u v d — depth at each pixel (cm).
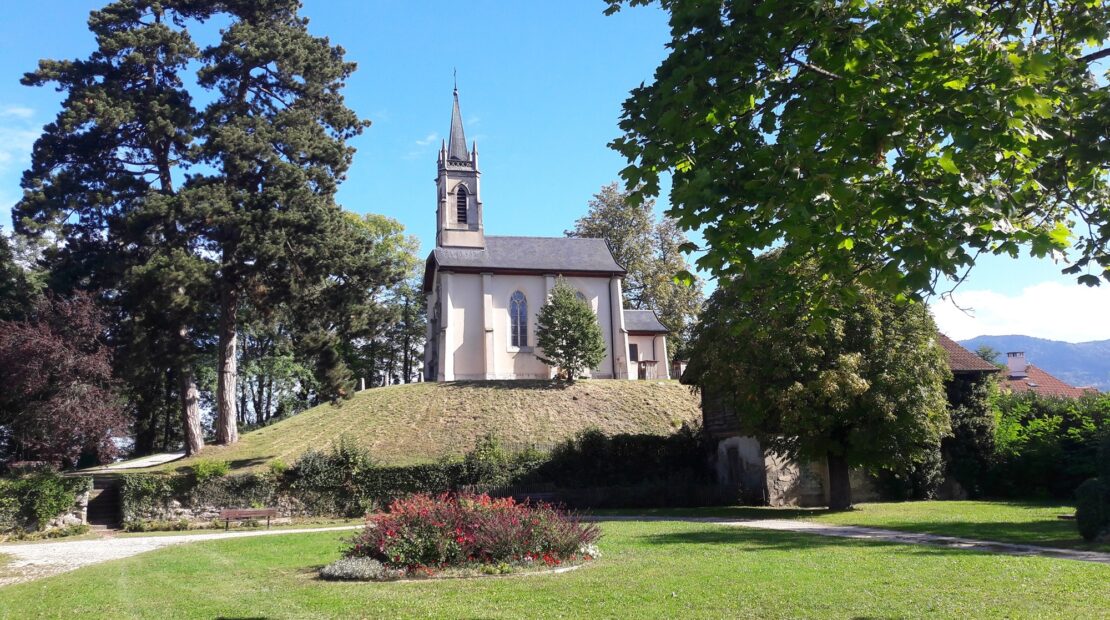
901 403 2366
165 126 3212
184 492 2845
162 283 2970
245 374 5469
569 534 1434
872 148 624
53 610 1096
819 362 2414
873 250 683
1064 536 1631
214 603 1095
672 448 3431
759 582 1072
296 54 3531
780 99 699
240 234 3186
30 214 3216
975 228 617
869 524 2020
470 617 923
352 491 2978
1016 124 597
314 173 3431
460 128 5716
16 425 2975
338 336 3616
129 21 3497
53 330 3084
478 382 4631
